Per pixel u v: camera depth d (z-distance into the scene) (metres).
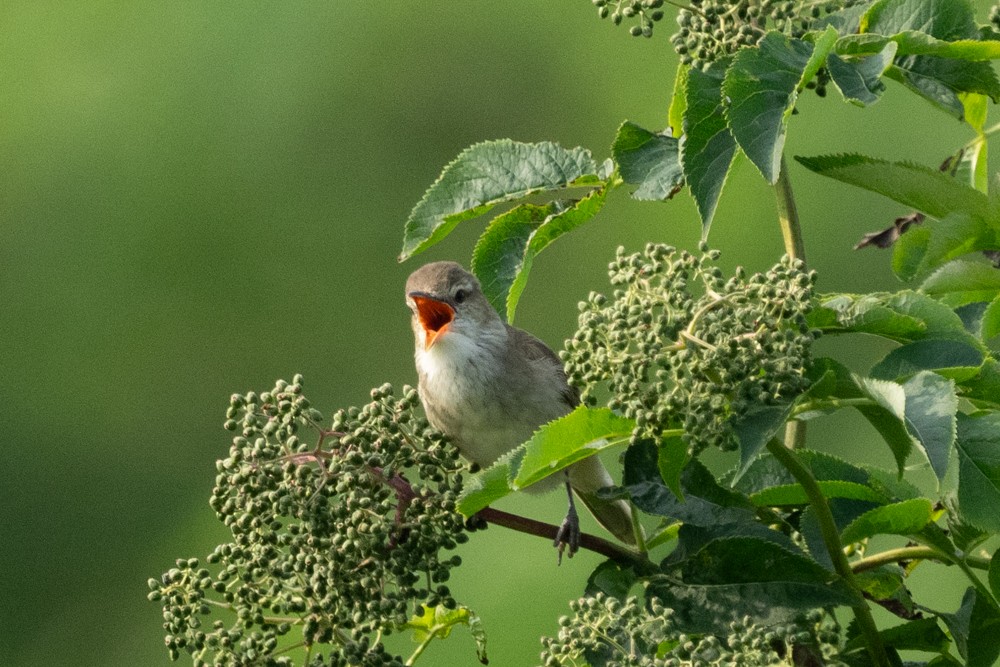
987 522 5.27
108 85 19.48
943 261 6.10
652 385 5.45
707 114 5.49
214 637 6.05
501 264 6.79
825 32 5.21
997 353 5.69
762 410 5.25
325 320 18.72
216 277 18.86
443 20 19.47
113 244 18.92
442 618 6.88
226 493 6.14
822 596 5.65
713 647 5.40
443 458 6.34
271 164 19.16
